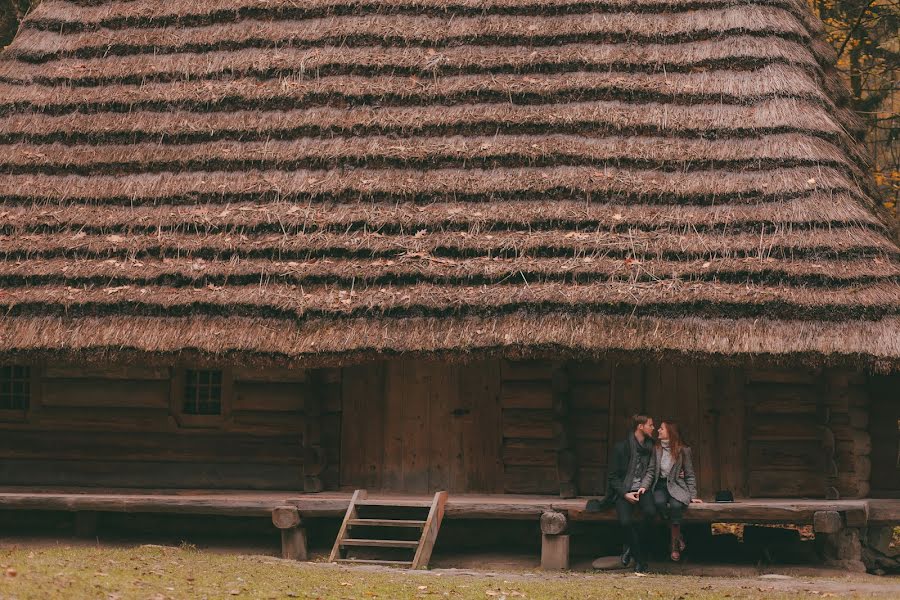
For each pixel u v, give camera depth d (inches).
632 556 506.0
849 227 525.0
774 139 555.2
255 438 579.5
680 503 498.6
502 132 577.6
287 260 552.7
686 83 582.9
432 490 563.5
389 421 569.6
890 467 571.8
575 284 521.3
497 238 540.1
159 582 405.7
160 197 583.2
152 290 549.3
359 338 522.6
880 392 576.1
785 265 513.3
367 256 547.2
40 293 554.9
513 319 515.8
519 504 517.3
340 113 594.2
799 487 542.9
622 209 545.3
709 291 510.3
